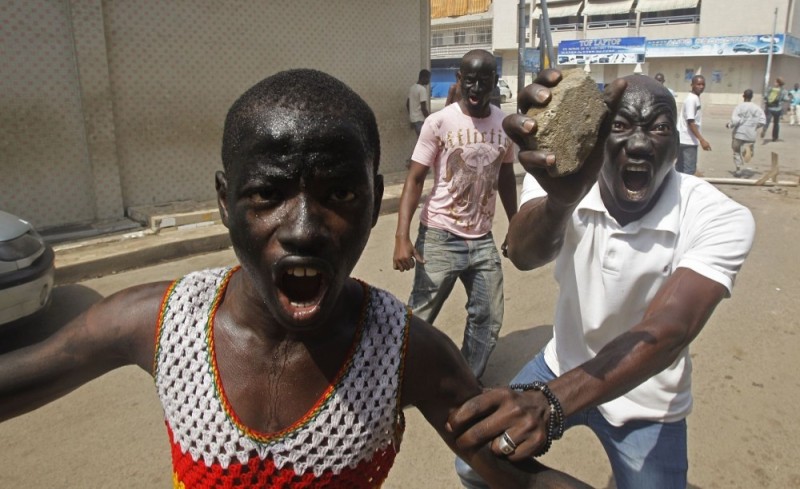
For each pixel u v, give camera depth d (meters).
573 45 38.66
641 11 39.41
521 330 4.67
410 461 3.14
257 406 1.05
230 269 1.18
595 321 2.00
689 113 8.91
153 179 7.49
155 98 7.32
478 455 1.21
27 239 4.22
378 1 9.41
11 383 1.11
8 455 3.11
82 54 6.59
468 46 44.28
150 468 3.03
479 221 3.45
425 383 1.15
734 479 3.05
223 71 7.86
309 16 8.65
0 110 6.25
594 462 3.18
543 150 1.10
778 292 5.49
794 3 35.31
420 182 3.46
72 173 6.81
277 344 1.05
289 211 0.90
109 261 5.77
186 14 7.40
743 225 1.70
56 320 4.69
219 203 1.04
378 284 5.55
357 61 9.38
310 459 1.04
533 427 1.19
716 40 35.94
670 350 1.47
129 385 3.78
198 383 1.05
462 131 3.34
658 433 1.95
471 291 3.56
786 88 37.94
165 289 1.15
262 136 0.88
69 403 3.57
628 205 1.85
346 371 1.06
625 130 1.79
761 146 16.02
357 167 0.91
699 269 1.65
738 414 3.59
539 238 1.52
